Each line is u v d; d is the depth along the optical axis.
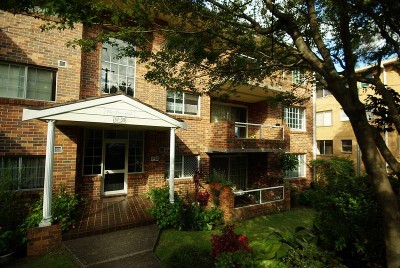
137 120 6.92
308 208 10.70
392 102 3.39
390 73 15.83
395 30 3.77
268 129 12.20
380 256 4.25
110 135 8.95
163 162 9.51
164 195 7.89
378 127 4.20
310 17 3.74
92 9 3.10
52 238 5.53
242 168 12.88
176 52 4.53
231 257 4.24
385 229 3.04
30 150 6.91
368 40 4.71
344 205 4.81
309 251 4.31
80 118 6.05
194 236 6.52
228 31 4.61
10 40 6.71
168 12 3.90
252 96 11.85
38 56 7.07
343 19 3.66
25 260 5.09
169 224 6.86
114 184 9.00
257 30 3.98
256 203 9.41
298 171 13.53
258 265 4.16
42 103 7.10
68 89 7.48
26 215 6.31
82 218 6.68
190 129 10.08
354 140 20.47
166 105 9.67
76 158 7.65
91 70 8.24
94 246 5.46
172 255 5.24
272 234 5.05
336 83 3.34
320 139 23.22
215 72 5.05
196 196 8.33
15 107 6.75
